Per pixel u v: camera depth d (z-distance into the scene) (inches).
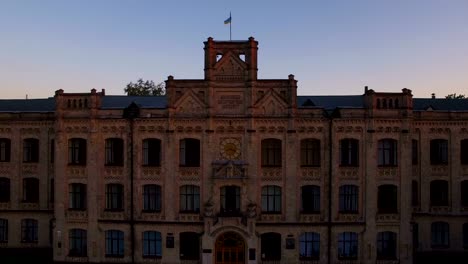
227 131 2434.8
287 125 2428.6
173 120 2444.6
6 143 2748.5
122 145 2492.6
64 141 2513.5
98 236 2493.8
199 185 2439.7
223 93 2436.0
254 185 2422.5
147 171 2466.8
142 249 2475.4
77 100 2501.2
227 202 2455.7
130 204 2474.2
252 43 2410.2
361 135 2438.5
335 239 2437.3
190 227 2442.2
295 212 2433.6
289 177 2429.9
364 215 2434.8
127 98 2920.8
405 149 2429.9
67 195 2524.6
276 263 2431.1
